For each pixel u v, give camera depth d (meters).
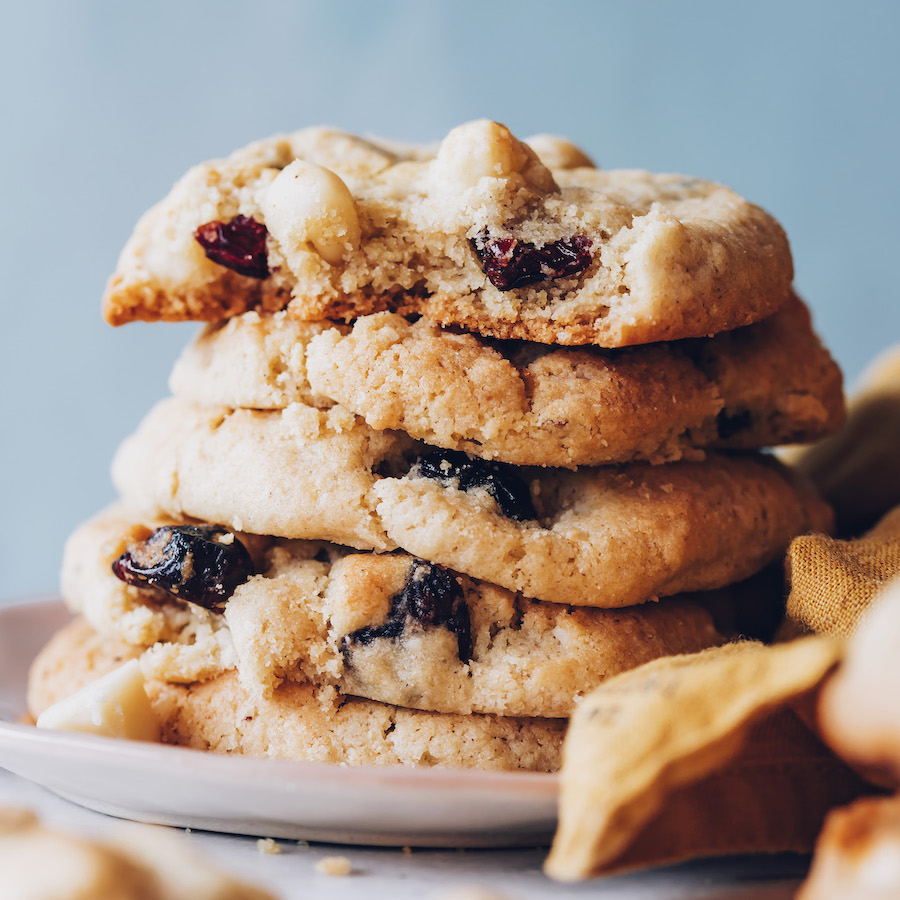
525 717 0.23
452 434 0.23
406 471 0.24
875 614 0.20
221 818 0.22
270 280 0.24
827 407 0.26
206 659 0.24
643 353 0.24
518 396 0.23
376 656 0.23
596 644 0.23
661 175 0.26
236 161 0.24
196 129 0.45
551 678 0.23
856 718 0.19
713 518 0.24
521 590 0.23
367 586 0.23
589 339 0.23
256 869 0.21
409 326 0.24
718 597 0.25
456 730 0.23
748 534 0.24
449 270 0.24
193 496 0.24
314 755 0.23
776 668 0.20
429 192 0.24
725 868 0.21
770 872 0.21
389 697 0.23
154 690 0.24
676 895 0.21
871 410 0.29
